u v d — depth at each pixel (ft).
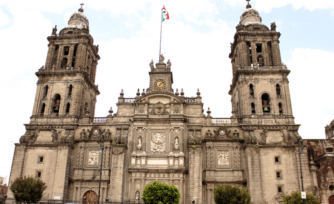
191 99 205.98
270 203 172.86
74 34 229.86
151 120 195.83
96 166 189.67
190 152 184.24
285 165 180.04
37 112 207.82
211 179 180.65
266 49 217.97
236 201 151.74
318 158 189.16
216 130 195.00
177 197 153.38
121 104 205.87
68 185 186.80
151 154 188.85
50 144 192.24
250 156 181.06
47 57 225.15
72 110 205.98
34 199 163.53
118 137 191.11
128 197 180.04
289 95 202.49
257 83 206.28
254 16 234.79
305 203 144.05
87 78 223.71
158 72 212.02
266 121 195.72
